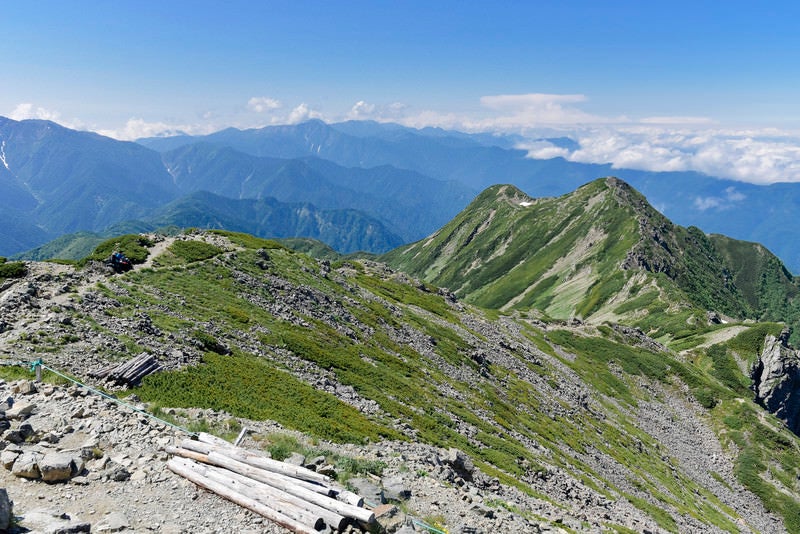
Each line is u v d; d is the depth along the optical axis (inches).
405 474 1199.6
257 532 697.6
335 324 2928.2
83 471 765.9
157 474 806.5
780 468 5378.9
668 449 4813.0
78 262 2341.3
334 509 745.0
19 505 657.0
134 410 1035.3
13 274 1948.8
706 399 6353.3
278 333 2303.2
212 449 876.0
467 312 5974.4
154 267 2546.8
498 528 1024.9
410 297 5191.9
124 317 1681.8
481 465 1877.5
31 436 836.6
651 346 7490.2
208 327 1973.4
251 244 3769.7
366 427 1596.9
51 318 1461.6
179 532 664.4
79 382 1155.9
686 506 3353.8
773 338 7544.3
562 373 5255.9
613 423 4475.9
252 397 1456.7
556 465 2536.9
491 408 2947.8
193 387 1355.8
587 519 1705.2
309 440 1254.3
